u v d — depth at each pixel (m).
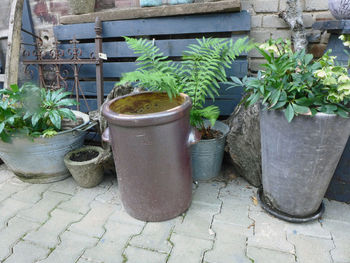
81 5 2.40
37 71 2.80
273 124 1.40
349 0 1.71
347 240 1.49
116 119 1.36
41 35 2.78
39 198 1.96
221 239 1.53
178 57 2.42
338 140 1.32
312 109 1.24
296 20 1.99
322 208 1.65
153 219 1.66
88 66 2.61
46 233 1.61
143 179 1.51
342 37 1.41
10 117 1.83
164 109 1.79
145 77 1.50
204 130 2.06
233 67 2.22
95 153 2.11
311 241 1.49
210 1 2.18
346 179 1.68
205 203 1.84
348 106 1.35
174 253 1.44
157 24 2.27
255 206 1.79
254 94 1.47
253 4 2.20
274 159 1.48
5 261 1.42
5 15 2.75
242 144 1.92
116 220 1.71
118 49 2.44
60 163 2.08
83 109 2.77
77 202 1.90
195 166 2.03
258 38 2.28
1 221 1.72
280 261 1.37
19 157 1.98
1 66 3.01
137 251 1.46
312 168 1.38
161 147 1.43
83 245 1.52
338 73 1.20
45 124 2.03
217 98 2.36
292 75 1.33
